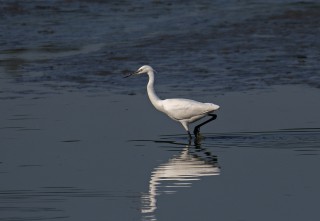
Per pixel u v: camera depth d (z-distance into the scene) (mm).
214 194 13492
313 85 21156
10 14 30750
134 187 13891
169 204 13086
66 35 27688
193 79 22016
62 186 14000
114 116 18594
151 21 29844
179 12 31484
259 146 16344
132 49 25422
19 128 17656
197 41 26328
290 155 15664
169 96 20375
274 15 30047
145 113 18906
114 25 29188
